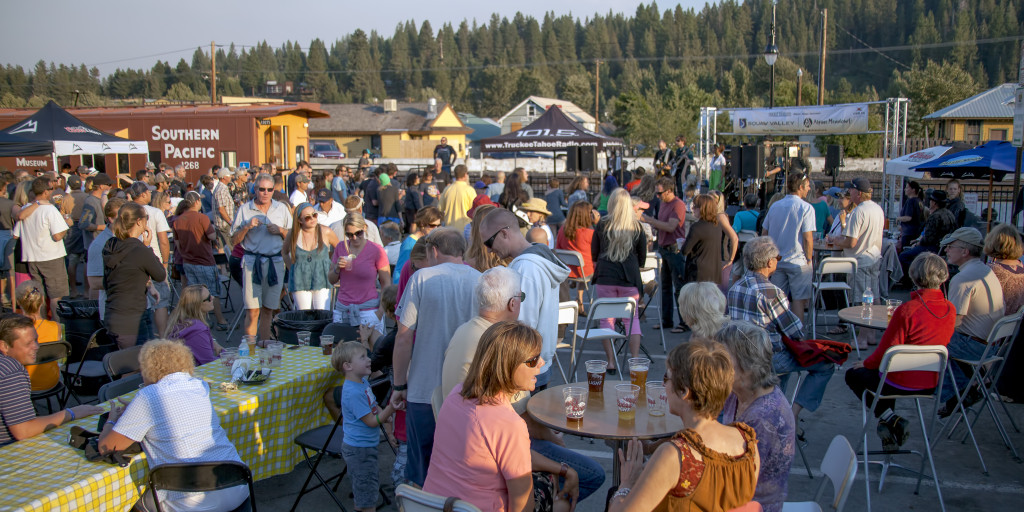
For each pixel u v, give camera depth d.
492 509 2.70
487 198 10.56
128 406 3.50
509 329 2.77
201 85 135.50
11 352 4.20
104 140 13.88
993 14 127.75
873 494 4.40
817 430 5.41
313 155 38.94
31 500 3.08
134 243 5.99
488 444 2.69
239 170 14.48
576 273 7.33
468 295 3.69
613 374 6.47
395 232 7.56
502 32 180.50
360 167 17.39
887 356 4.12
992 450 5.00
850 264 7.36
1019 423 5.47
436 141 47.47
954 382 4.70
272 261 6.95
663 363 7.00
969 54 124.44
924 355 4.14
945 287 7.70
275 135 21.05
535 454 3.24
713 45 156.62
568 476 3.28
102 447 3.44
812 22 157.50
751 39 162.88
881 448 5.05
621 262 6.45
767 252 4.62
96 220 9.17
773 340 4.57
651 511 2.36
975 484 4.50
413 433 3.66
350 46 163.38
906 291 9.73
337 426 4.10
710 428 2.50
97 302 6.49
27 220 7.99
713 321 4.30
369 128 49.16
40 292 5.42
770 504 2.95
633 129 52.91
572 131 19.06
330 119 50.22
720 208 7.50
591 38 163.75
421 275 3.69
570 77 103.94
